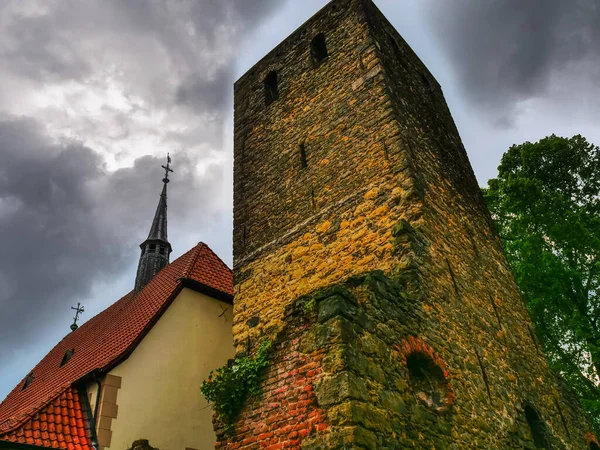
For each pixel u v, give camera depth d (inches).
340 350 236.5
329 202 422.6
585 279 639.1
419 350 287.0
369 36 485.1
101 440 385.7
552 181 762.8
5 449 339.0
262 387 267.9
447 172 465.1
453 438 273.4
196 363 490.0
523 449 335.0
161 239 811.4
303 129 493.0
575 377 628.1
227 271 597.0
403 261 338.0
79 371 478.0
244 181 522.3
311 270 403.2
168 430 437.4
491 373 351.9
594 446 445.4
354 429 214.4
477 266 421.7
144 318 494.9
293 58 559.8
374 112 434.6
